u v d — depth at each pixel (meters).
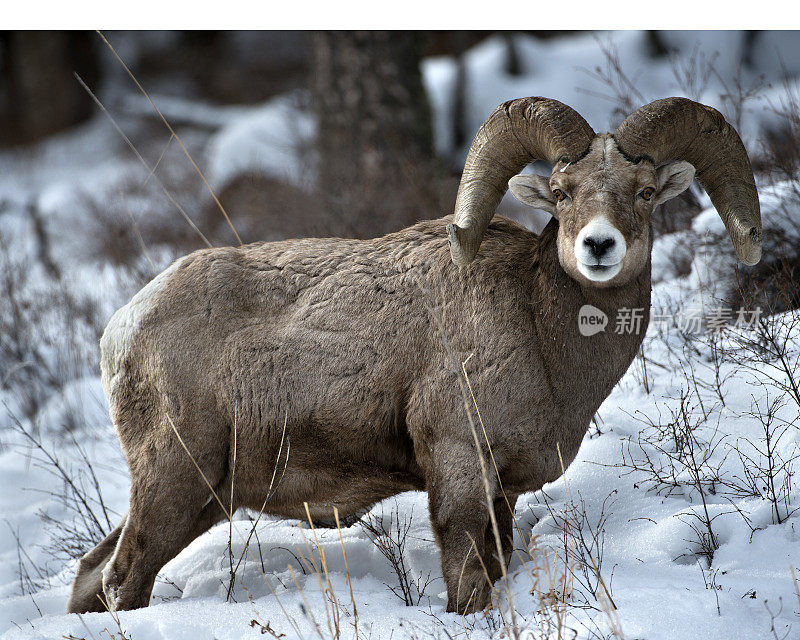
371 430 16.64
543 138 15.68
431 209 36.47
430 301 16.53
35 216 54.50
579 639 13.21
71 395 32.34
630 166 15.20
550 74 61.84
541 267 16.23
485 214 16.42
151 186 54.53
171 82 99.69
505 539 17.03
